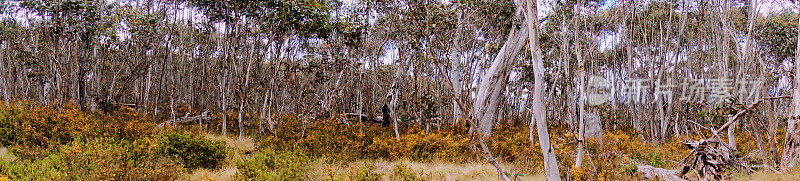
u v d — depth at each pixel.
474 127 4.68
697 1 14.38
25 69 19.44
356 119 14.91
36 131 9.09
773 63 13.84
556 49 14.36
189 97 19.06
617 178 7.10
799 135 7.34
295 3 11.53
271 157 7.59
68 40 12.25
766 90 8.41
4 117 9.95
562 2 10.40
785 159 7.52
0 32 17.28
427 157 9.66
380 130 12.77
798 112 7.42
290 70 13.58
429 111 12.02
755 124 8.27
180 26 17.78
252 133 12.78
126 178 6.07
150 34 13.22
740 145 10.98
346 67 13.28
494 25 13.52
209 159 8.10
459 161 9.08
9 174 6.01
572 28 10.54
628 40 15.65
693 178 6.76
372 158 9.77
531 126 8.40
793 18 12.88
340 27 12.73
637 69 17.11
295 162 7.38
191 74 19.20
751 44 10.11
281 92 19.22
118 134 9.04
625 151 10.12
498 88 12.39
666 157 9.70
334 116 12.50
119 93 14.11
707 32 14.76
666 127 13.62
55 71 13.20
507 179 4.71
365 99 19.77
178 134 8.27
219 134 12.51
